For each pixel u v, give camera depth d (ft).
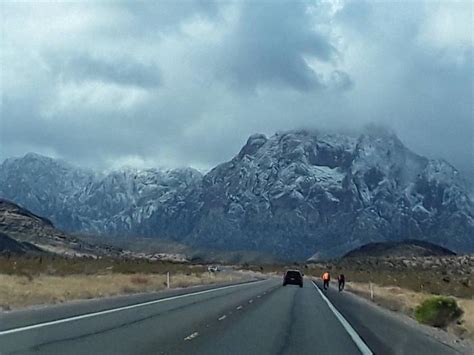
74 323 87.51
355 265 617.21
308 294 211.00
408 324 111.55
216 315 115.03
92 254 577.84
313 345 78.43
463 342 91.61
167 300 149.18
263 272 594.24
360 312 136.36
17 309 101.65
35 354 60.34
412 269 486.38
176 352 66.49
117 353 63.62
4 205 590.55
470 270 433.07
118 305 123.54
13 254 364.99
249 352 69.92
